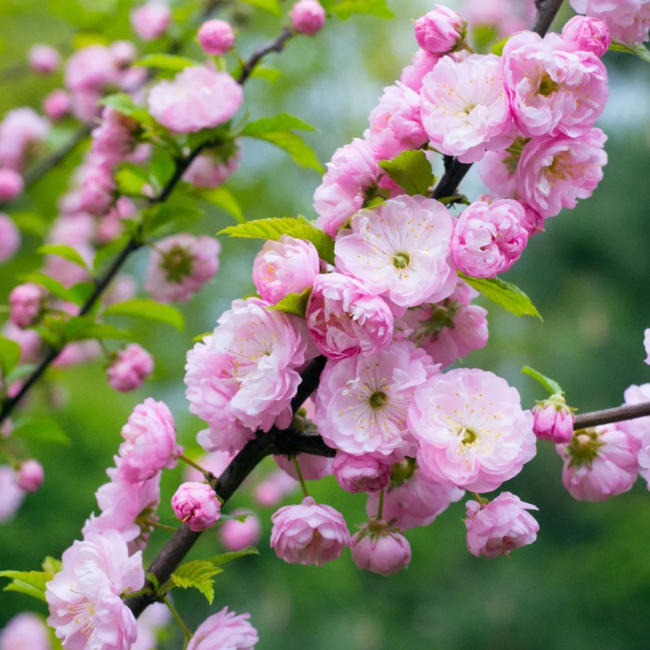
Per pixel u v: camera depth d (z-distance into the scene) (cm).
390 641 304
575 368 350
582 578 326
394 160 88
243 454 90
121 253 109
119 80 151
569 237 375
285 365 88
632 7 90
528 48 88
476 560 345
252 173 288
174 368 250
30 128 176
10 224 176
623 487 94
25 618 151
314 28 105
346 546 90
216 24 105
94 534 90
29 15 234
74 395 274
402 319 93
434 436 87
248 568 282
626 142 380
